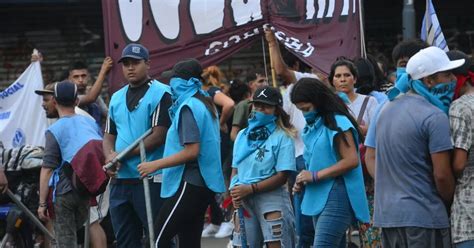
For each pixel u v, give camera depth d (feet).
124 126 33.83
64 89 35.27
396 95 26.27
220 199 51.98
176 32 40.81
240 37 40.70
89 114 41.65
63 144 35.04
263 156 31.94
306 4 40.29
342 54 40.01
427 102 25.62
